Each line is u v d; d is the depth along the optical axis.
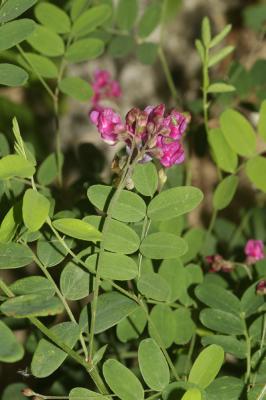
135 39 0.57
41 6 0.49
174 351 0.45
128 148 0.38
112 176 0.48
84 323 0.37
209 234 0.53
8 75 0.37
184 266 0.46
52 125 0.75
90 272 0.38
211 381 0.36
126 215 0.37
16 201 0.40
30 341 0.46
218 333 0.43
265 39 0.77
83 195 0.47
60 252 0.38
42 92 0.73
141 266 0.40
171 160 0.38
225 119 0.43
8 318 0.45
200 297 0.41
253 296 0.40
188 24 0.81
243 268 0.48
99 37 0.57
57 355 0.35
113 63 0.79
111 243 0.37
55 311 0.32
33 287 0.37
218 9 0.80
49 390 0.47
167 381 0.35
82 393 0.36
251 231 0.57
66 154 0.58
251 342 0.40
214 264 0.47
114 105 0.63
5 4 0.38
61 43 0.48
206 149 0.55
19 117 0.69
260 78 0.55
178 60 0.80
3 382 0.62
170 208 0.37
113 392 0.38
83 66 0.77
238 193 0.71
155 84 0.80
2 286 0.35
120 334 0.42
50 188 0.51
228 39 0.79
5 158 0.33
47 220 0.36
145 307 0.39
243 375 0.43
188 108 0.57
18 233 0.37
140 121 0.37
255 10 0.67
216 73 0.77
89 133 0.76
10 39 0.37
